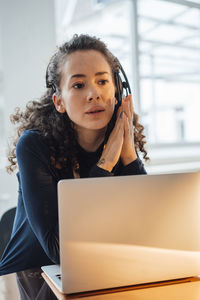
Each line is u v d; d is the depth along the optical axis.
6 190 2.50
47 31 2.58
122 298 0.81
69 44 1.19
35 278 1.00
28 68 2.53
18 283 0.96
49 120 1.30
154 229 0.87
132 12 3.30
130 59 3.37
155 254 0.87
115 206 0.83
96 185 0.82
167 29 3.54
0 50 2.47
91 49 1.18
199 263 0.91
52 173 1.22
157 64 3.49
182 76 3.68
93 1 3.33
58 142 1.27
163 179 0.87
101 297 0.81
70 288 0.83
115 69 1.27
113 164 1.18
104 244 0.83
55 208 1.12
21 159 1.19
